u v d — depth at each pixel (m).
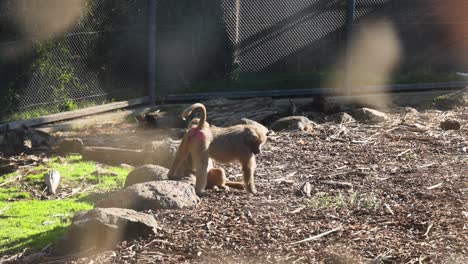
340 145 17.42
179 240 10.90
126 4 20.84
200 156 13.23
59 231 11.95
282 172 15.11
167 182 12.73
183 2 21.64
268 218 11.92
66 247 10.86
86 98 20.47
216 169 13.77
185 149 13.39
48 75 19.83
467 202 12.62
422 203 12.67
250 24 22.42
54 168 15.91
